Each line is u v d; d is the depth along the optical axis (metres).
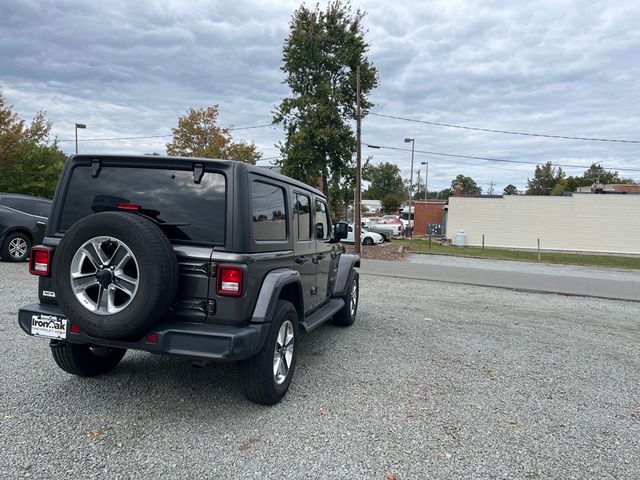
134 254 3.26
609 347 6.62
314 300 5.44
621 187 52.72
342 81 25.41
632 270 19.88
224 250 3.51
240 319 3.52
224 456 3.14
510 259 22.47
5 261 11.36
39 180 22.61
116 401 3.94
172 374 4.61
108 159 3.80
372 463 3.14
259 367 3.76
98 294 3.39
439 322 7.69
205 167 3.65
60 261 3.39
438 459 3.25
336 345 6.03
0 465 2.90
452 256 22.73
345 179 25.48
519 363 5.62
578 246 35.06
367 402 4.19
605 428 3.89
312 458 3.17
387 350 5.89
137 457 3.08
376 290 10.87
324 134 23.92
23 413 3.63
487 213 36.62
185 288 3.52
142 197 3.71
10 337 5.51
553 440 3.63
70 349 4.06
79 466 2.94
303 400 4.17
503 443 3.53
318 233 5.71
